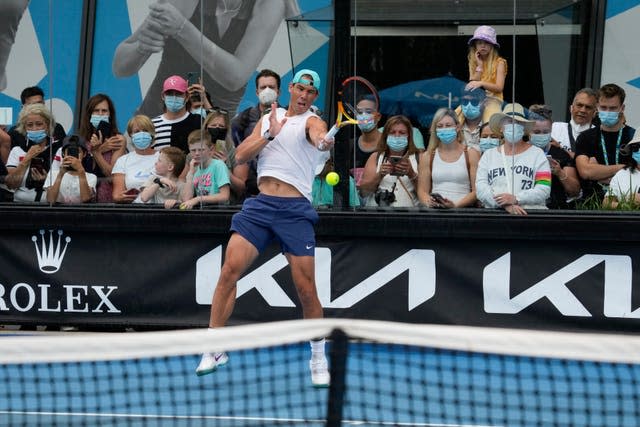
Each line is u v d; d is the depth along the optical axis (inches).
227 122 898.1
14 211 895.1
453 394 711.1
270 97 887.1
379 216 855.7
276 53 900.0
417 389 721.0
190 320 895.7
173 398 655.8
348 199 877.2
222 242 888.9
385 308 871.7
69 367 782.5
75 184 913.5
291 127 737.0
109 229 890.1
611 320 846.5
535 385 663.8
